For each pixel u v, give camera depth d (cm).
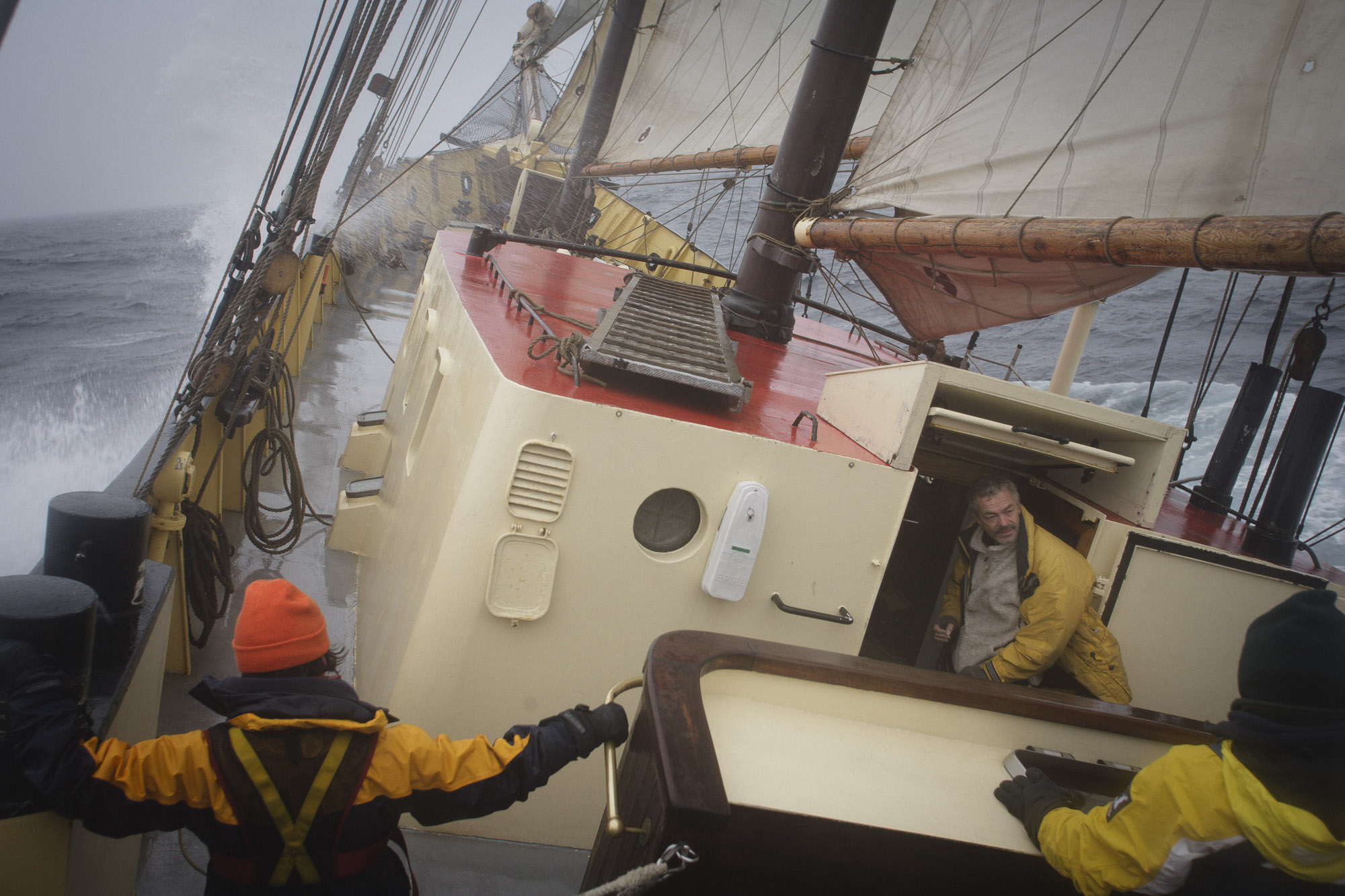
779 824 194
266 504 652
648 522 356
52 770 174
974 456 458
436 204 2297
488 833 367
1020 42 488
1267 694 170
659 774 182
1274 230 310
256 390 533
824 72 648
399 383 755
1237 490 1783
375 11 519
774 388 508
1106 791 247
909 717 243
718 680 230
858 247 590
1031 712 247
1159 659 390
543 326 412
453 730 351
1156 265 372
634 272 614
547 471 334
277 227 529
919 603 521
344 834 187
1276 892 174
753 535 340
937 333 682
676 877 193
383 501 571
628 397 368
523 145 2680
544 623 349
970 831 210
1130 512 384
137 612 248
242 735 181
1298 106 356
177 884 307
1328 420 428
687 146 1797
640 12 1839
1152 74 414
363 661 446
